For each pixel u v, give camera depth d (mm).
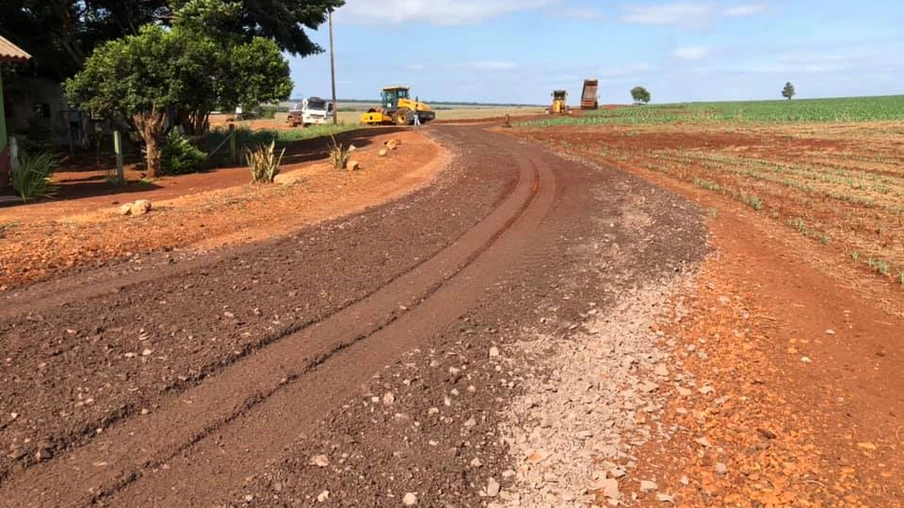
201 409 3912
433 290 6594
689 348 5312
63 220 9148
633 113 60812
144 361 4469
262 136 28031
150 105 17562
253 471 3324
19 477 3182
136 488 3152
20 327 4902
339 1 27766
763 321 6059
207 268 6848
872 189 15680
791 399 4445
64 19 23094
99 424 3662
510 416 4070
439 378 4512
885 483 3445
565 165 19188
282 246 8047
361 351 4938
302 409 3982
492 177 15867
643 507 3209
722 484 3410
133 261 7008
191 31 20172
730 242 9594
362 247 8219
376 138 28250
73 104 17906
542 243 8930
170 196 12672
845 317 6332
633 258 8180
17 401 3836
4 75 23250
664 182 16938
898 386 4734
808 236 10484
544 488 3348
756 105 77062
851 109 57656
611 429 3967
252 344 4867
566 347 5223
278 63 19641
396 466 3453
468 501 3215
